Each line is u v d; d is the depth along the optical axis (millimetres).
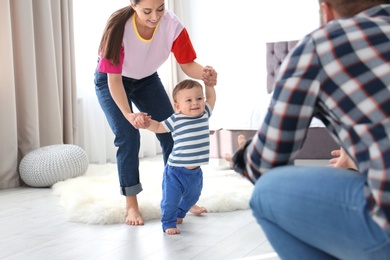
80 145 4922
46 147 4004
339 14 1081
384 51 951
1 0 3838
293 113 998
